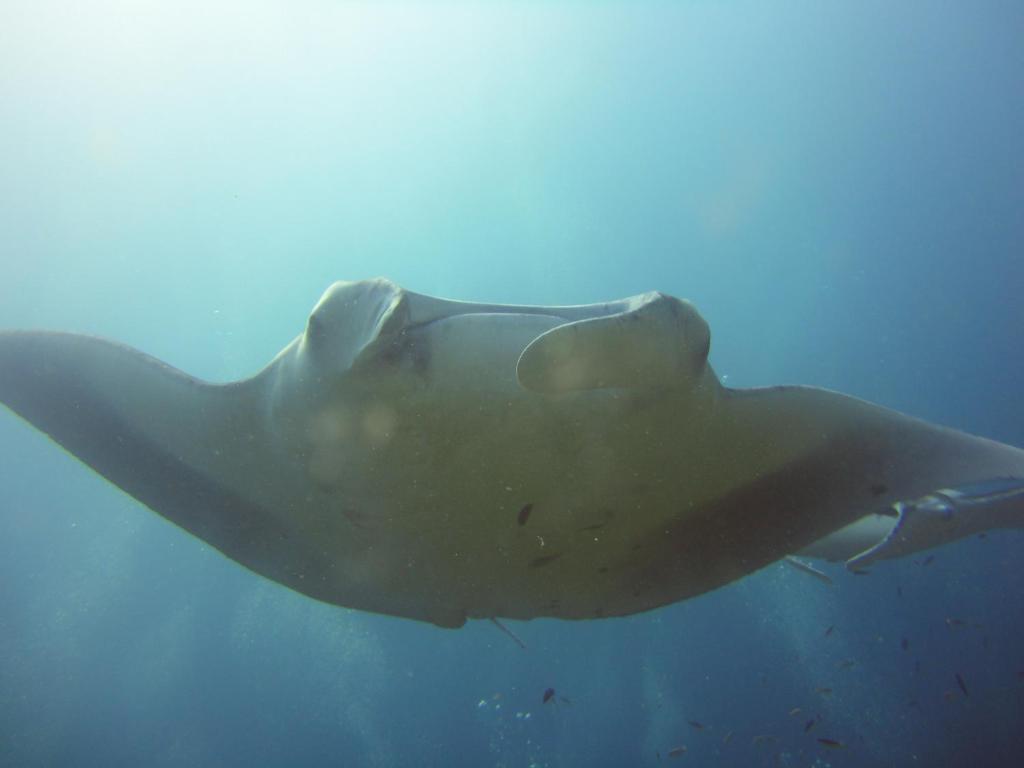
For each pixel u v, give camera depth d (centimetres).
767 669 1274
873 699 1227
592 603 220
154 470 218
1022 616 1181
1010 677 1158
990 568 1224
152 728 1345
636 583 214
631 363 137
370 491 178
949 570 1235
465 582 209
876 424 201
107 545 1406
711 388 169
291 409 171
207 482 213
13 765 1277
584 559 202
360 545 202
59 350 215
